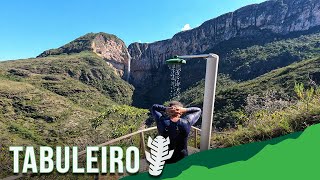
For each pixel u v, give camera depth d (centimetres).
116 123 3900
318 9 19388
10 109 10356
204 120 487
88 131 8181
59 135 8300
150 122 4709
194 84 17850
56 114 10700
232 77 16750
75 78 18412
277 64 15938
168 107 382
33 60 18838
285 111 672
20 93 11381
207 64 465
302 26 19788
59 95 14050
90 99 15975
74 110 11750
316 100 620
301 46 16638
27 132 8400
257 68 16338
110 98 19325
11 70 15925
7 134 8056
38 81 15525
